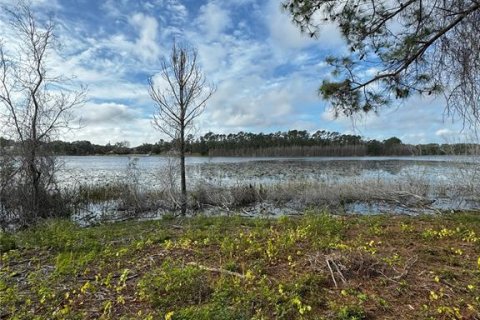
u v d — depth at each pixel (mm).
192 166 28922
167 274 3744
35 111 9312
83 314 3184
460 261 4234
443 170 16516
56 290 3750
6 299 3486
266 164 32344
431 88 5684
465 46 5246
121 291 3697
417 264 4148
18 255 5207
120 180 14172
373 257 4082
